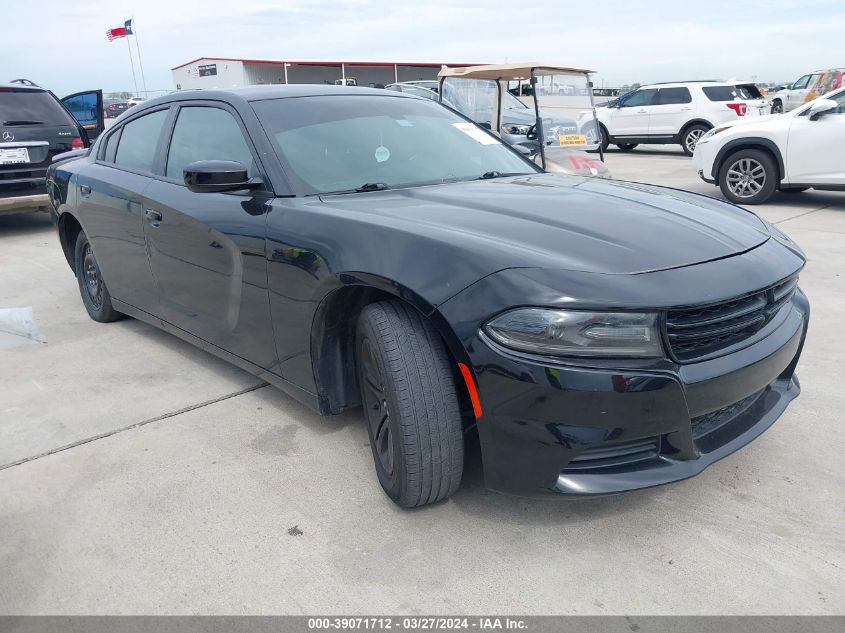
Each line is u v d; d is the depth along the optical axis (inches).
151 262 148.1
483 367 81.7
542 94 315.9
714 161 372.2
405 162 125.7
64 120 332.2
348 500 102.9
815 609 79.5
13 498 106.3
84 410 136.2
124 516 100.7
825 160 335.9
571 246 86.9
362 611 81.0
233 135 126.8
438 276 85.6
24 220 377.7
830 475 106.3
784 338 94.7
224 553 91.8
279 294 109.8
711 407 84.0
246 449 118.9
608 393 78.0
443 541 93.0
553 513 98.5
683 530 94.3
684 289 80.8
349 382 110.0
